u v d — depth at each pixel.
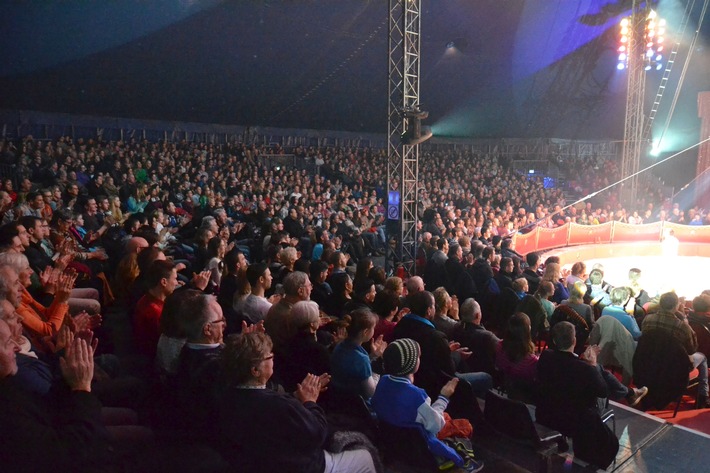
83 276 7.37
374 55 30.19
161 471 3.45
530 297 7.61
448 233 16.78
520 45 32.69
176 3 23.16
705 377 6.80
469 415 4.93
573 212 27.38
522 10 30.20
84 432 2.84
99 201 12.41
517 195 29.27
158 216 11.55
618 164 38.41
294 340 4.78
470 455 4.41
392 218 12.83
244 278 5.95
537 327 7.49
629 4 30.33
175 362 4.05
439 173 32.38
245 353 3.21
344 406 4.48
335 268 8.54
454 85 34.53
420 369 5.13
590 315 7.53
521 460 4.59
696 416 6.55
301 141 34.88
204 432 3.69
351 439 3.78
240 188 21.38
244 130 32.66
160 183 19.98
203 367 3.71
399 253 12.72
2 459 2.55
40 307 5.00
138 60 25.31
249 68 28.42
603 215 25.27
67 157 19.45
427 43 30.59
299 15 26.12
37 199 10.26
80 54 23.62
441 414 4.20
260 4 24.89
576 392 4.70
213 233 9.38
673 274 19.25
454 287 10.28
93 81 25.33
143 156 22.69
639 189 29.36
